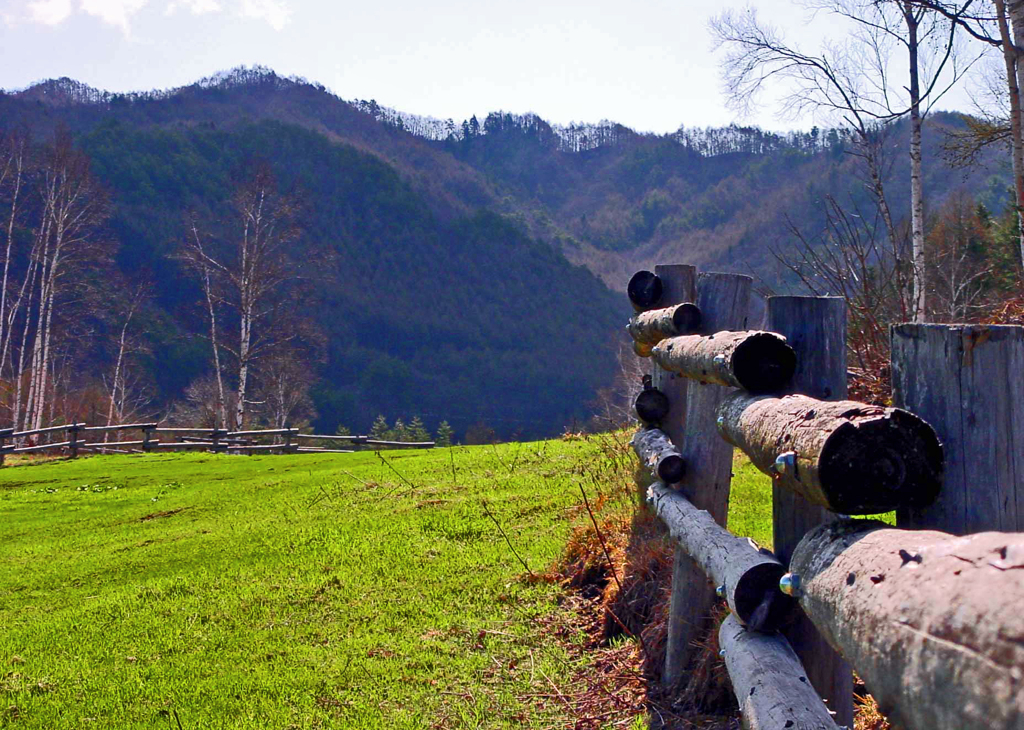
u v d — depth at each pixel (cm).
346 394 7738
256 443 2536
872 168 1046
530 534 693
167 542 891
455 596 587
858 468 171
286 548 779
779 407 212
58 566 850
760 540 523
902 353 190
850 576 141
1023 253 1098
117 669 539
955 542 117
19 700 502
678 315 404
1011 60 1085
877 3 1168
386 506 902
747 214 13275
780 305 265
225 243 6388
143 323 5762
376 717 429
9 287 4553
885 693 116
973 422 173
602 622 492
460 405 8562
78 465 1827
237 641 565
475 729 400
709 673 377
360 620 573
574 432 1232
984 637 95
